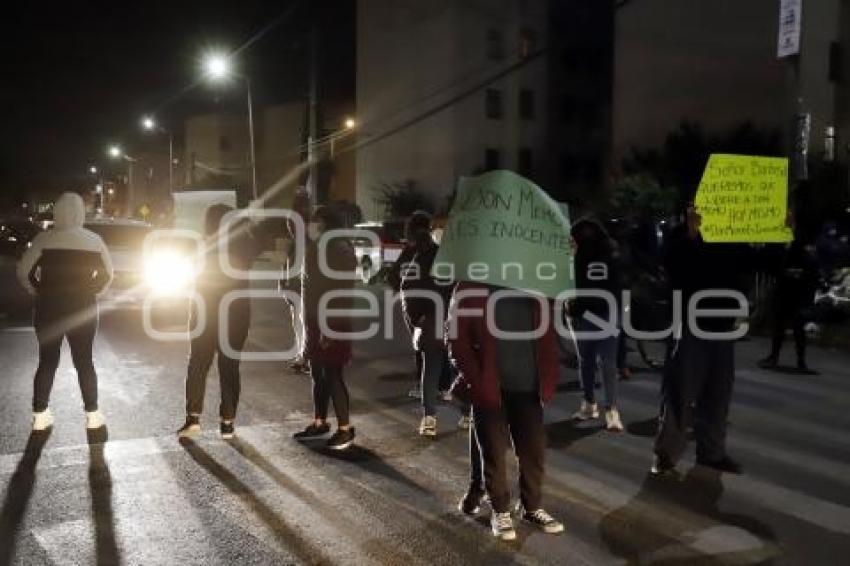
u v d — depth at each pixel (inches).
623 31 1302.9
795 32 622.5
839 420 310.5
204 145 2618.1
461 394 199.6
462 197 197.8
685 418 240.2
